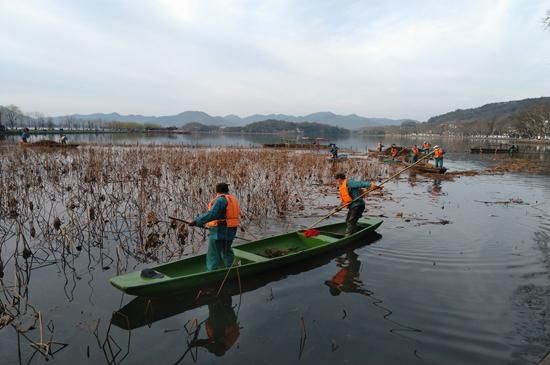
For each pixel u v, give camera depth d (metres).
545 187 18.55
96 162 18.59
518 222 10.97
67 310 5.53
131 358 4.42
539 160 38.41
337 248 8.37
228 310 5.60
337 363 4.34
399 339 4.84
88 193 13.30
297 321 5.28
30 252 7.41
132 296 6.02
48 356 4.43
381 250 8.33
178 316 5.42
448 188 17.89
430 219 11.23
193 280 5.93
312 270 7.18
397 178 21.45
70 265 7.27
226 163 19.84
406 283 6.61
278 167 20.81
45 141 32.62
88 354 4.48
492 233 9.73
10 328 5.03
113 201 11.66
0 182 12.67
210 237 6.49
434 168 24.16
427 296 6.09
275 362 4.35
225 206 6.40
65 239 8.34
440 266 7.41
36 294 6.03
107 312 5.50
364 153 43.91
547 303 5.87
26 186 12.91
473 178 22.14
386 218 11.33
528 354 4.53
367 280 6.72
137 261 7.56
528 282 6.68
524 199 14.98
